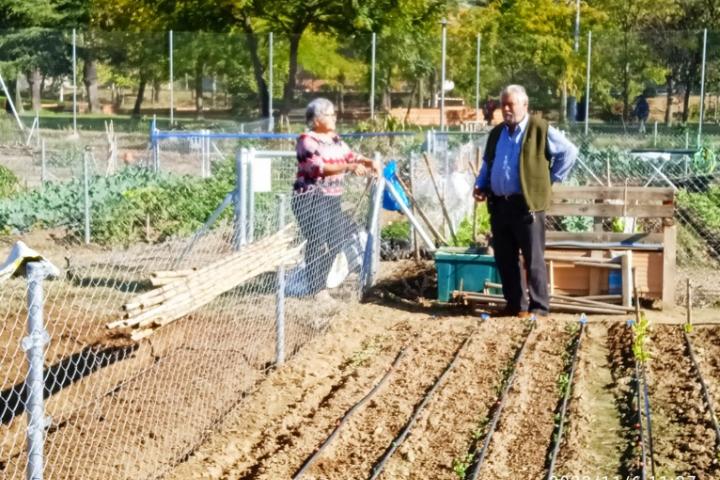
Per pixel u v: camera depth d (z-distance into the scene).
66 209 15.23
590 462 6.68
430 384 8.23
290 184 17.22
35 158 25.14
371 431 7.22
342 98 37.56
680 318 10.24
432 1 40.94
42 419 5.21
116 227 14.76
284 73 37.53
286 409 7.62
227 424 7.28
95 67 41.91
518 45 39.19
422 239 13.09
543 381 8.31
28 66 40.88
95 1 43.97
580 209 10.82
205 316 9.35
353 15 38.50
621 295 10.56
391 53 37.78
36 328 5.16
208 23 41.41
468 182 16.28
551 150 9.95
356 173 10.45
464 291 10.83
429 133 16.59
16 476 6.13
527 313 10.25
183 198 15.43
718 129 33.53
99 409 7.16
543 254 10.19
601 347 9.26
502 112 9.99
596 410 7.64
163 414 7.22
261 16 40.06
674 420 7.36
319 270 10.14
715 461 6.57
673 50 36.34
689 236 14.66
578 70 37.41
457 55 39.62
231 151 27.27
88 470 6.27
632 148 26.72
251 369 8.34
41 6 49.34
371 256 11.58
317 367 8.60
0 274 5.09
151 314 6.02
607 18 45.12
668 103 36.09
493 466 6.60
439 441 7.05
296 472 6.52
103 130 33.84
